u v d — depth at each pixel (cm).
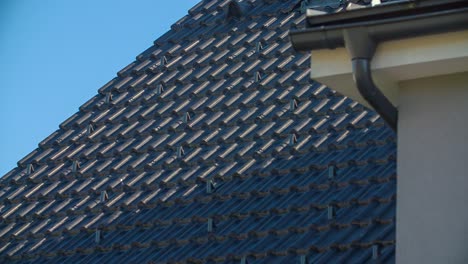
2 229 2292
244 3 2714
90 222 2206
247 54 2509
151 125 2422
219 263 1944
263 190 2080
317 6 2548
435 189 1551
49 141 2520
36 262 2167
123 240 2119
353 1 2444
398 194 1566
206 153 2259
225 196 2111
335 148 2112
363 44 1538
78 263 2109
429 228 1537
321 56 1602
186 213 2112
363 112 2188
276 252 1897
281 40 2511
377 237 1812
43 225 2258
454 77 1580
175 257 1997
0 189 2427
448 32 1516
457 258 1513
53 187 2361
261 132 2253
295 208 1991
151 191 2223
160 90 2522
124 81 2612
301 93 2322
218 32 2641
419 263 1528
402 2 1530
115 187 2275
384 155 2020
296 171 2098
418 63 1537
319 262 1820
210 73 2502
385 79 1577
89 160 2398
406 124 1589
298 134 2203
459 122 1564
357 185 1980
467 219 1523
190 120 2384
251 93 2386
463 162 1547
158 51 2670
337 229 1895
